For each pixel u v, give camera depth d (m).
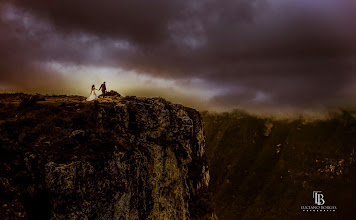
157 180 28.84
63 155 22.50
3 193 20.12
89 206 21.42
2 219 19.11
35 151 22.61
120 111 28.31
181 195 32.53
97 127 26.38
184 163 35.22
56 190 20.78
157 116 31.91
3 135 23.30
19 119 25.56
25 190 20.94
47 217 20.52
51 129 24.73
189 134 37.00
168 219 29.16
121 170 24.11
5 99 32.47
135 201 24.94
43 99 33.22
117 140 26.11
